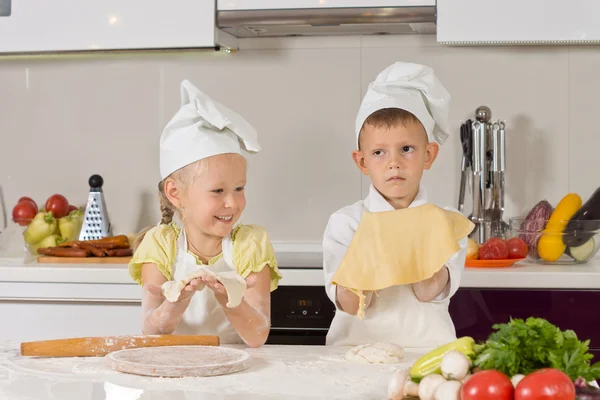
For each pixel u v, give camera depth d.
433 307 1.53
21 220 2.50
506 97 2.55
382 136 1.49
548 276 2.08
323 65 2.60
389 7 2.28
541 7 2.25
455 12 2.26
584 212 2.25
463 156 2.44
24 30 2.42
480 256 2.20
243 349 1.33
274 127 2.63
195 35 2.35
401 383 0.93
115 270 2.18
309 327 2.17
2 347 1.31
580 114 2.53
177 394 0.99
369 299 1.43
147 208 2.69
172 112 2.67
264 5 2.32
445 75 2.56
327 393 1.00
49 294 2.20
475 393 0.83
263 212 2.64
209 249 1.46
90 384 1.04
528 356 0.89
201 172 1.37
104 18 2.38
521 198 2.56
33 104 2.71
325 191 2.62
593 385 0.91
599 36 2.24
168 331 1.36
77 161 2.71
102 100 2.69
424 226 1.33
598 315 2.07
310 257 2.39
